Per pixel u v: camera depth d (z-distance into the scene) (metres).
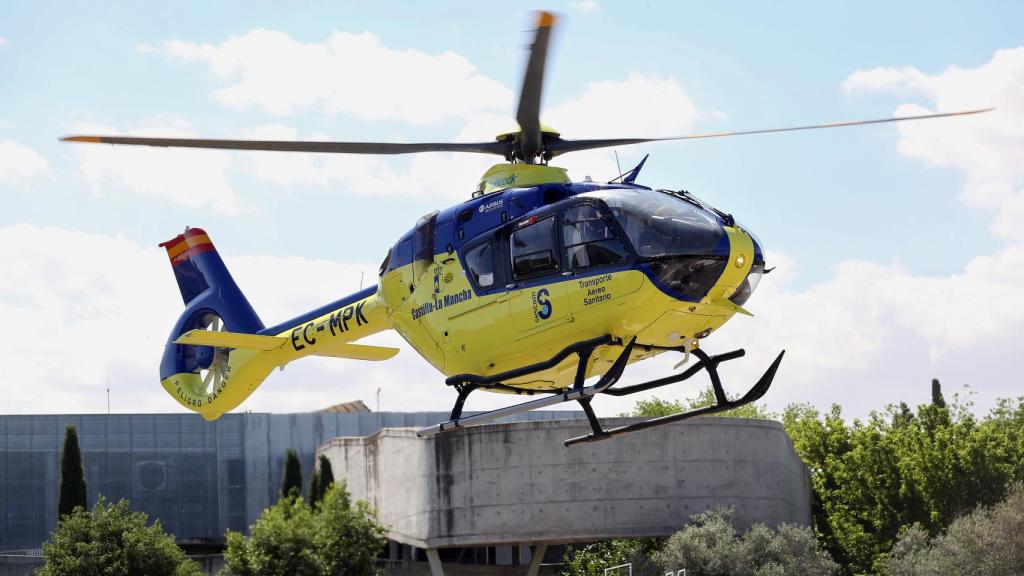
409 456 59.56
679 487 53.31
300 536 59.97
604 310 19.38
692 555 50.19
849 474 66.12
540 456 54.16
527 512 53.91
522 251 20.30
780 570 49.31
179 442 87.75
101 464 85.75
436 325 21.88
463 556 75.88
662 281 19.06
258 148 21.17
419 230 22.38
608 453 53.62
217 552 87.19
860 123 19.50
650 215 19.36
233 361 29.11
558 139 21.98
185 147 21.05
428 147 21.78
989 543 50.97
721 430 54.09
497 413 20.72
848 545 64.44
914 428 65.56
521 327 20.39
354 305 25.64
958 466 62.50
